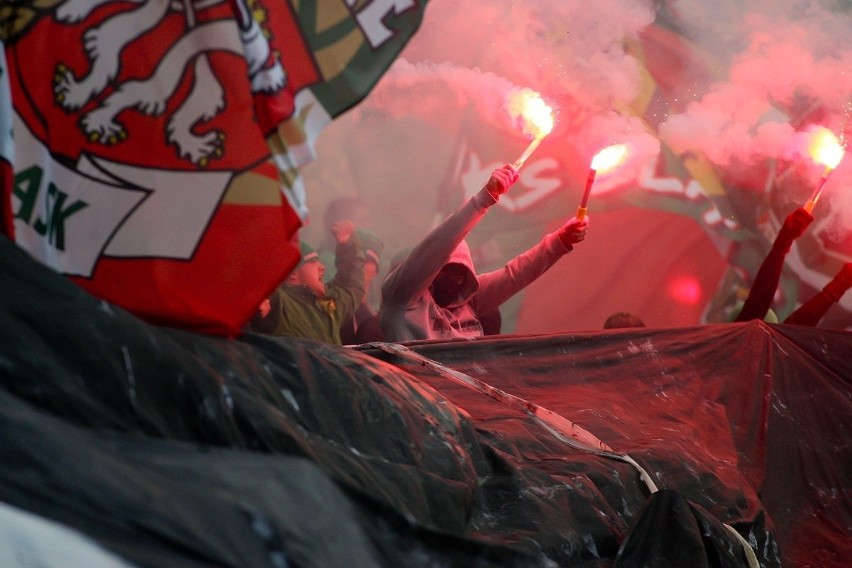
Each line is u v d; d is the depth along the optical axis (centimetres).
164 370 158
